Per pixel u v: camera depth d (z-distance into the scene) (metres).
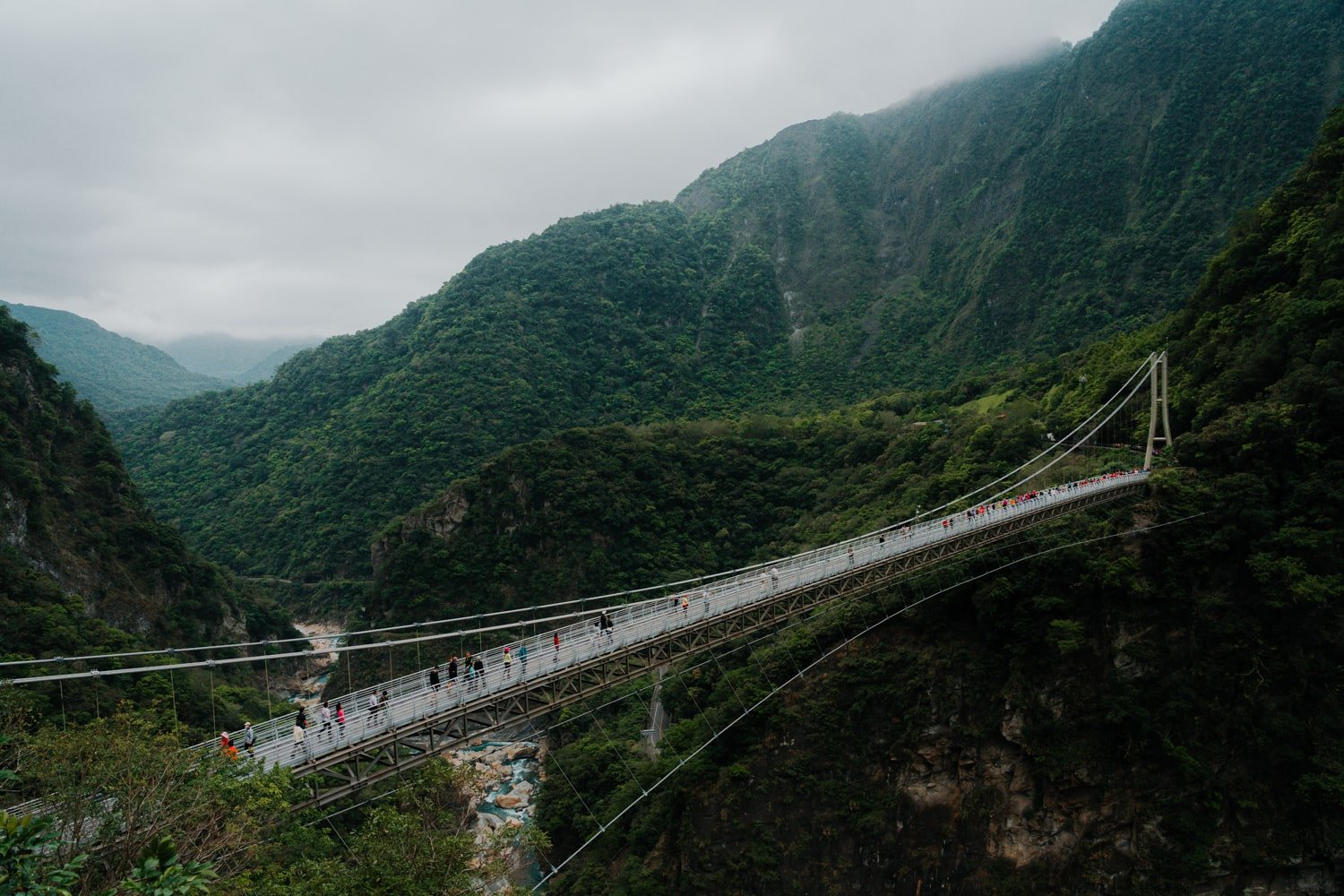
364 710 25.56
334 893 17.73
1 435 58.53
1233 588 37.97
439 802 22.64
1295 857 33.59
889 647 42.59
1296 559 35.78
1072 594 39.81
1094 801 36.59
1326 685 34.91
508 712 27.64
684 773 41.50
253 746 21.91
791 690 42.69
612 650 29.83
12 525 54.62
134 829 14.95
